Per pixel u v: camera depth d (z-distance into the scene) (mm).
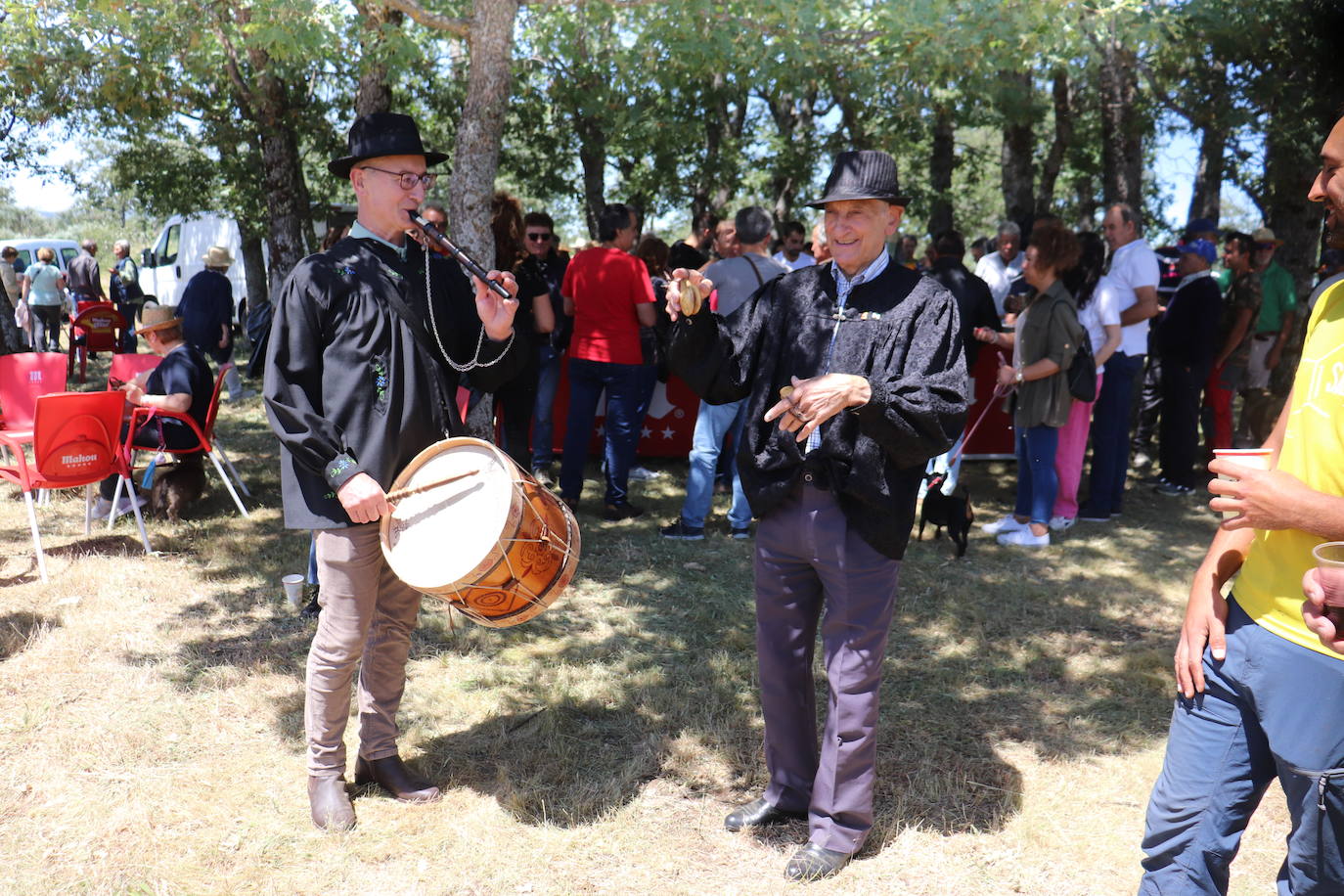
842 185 2719
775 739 3070
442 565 2688
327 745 3086
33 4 5715
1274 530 1888
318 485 2896
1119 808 3262
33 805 3160
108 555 5531
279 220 9773
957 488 6426
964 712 3922
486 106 5426
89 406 5258
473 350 3180
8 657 4211
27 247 18938
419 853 2973
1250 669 1920
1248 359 8086
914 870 2920
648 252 7043
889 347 2689
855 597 2750
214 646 4375
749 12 5824
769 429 2814
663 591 5195
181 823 3086
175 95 8586
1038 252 5695
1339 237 1826
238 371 10242
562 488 6379
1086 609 5082
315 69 8203
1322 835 1899
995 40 5730
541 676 4156
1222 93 10266
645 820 3160
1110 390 6602
